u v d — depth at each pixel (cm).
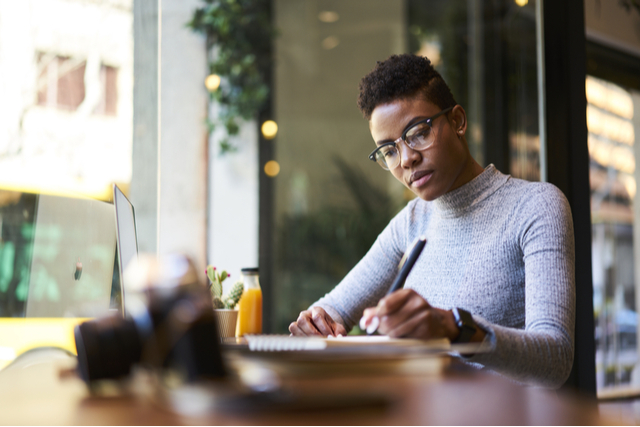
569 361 83
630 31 219
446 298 117
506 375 75
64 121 228
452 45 453
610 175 243
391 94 115
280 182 493
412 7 488
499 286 110
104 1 238
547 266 97
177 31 276
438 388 46
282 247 480
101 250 120
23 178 210
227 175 402
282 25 479
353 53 510
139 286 47
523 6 204
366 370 55
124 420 34
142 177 241
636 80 237
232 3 383
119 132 241
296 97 498
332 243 490
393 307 66
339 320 135
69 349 121
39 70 223
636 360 250
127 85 244
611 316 247
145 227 240
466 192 118
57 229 137
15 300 147
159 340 45
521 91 213
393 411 37
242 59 398
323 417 35
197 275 47
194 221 248
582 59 171
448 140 114
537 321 89
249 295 127
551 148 170
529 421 34
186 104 259
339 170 509
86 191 224
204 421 34
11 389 47
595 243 244
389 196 512
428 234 128
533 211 107
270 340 69
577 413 36
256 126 410
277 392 39
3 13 217
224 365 45
